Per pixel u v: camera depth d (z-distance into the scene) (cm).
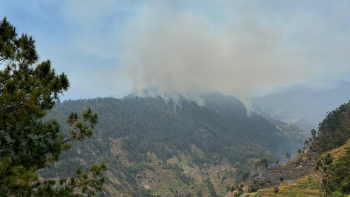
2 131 1502
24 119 1458
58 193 1531
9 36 1534
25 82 1552
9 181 1247
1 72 1509
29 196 1418
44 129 1559
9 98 1403
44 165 1565
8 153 1456
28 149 1515
